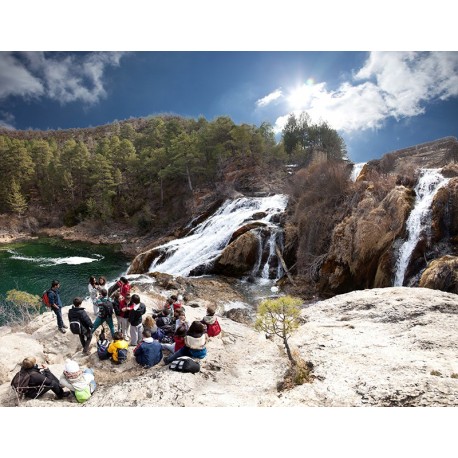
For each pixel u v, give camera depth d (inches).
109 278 1091.9
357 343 313.9
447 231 593.6
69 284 1009.5
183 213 1977.1
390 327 345.7
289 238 853.2
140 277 773.3
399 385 229.9
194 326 289.1
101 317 325.7
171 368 270.4
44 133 4778.5
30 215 2456.9
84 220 2346.2
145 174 2373.3
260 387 258.4
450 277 488.7
